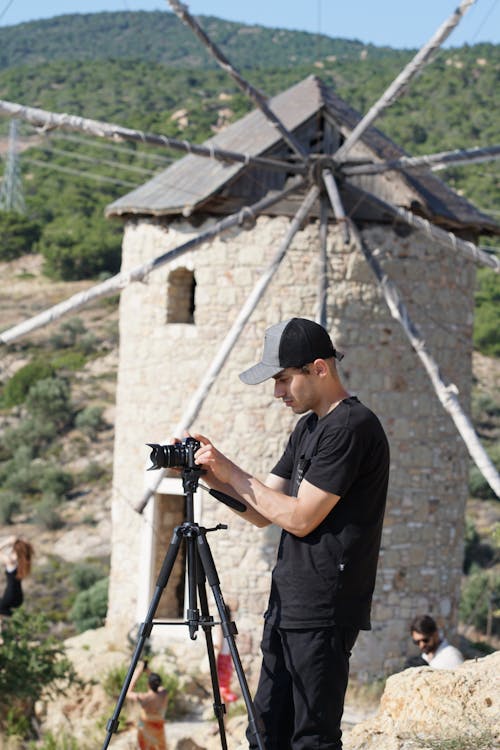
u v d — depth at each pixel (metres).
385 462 5.16
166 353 18.23
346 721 14.65
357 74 105.12
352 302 17.48
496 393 52.97
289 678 5.27
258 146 17.55
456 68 92.38
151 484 15.06
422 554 17.86
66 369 54.66
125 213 19.00
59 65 112.81
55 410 48.38
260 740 5.00
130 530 18.67
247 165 17.27
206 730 12.80
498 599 26.61
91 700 15.33
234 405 17.53
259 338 17.47
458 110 83.25
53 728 14.75
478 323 60.31
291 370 5.21
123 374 19.11
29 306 63.47
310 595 5.09
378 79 96.62
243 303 17.58
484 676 6.91
